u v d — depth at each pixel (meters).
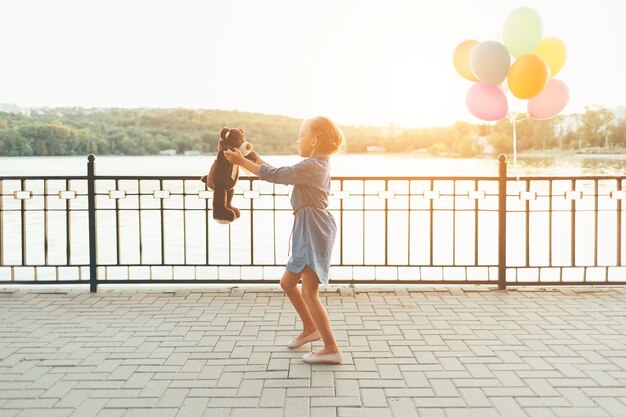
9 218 18.22
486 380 3.76
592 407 3.36
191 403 3.43
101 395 3.55
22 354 4.29
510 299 5.85
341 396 3.53
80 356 4.24
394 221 17.62
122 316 5.30
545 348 4.38
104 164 50.50
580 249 12.07
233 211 4.78
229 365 4.06
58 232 15.37
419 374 3.87
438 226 16.39
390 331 4.82
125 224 17.06
